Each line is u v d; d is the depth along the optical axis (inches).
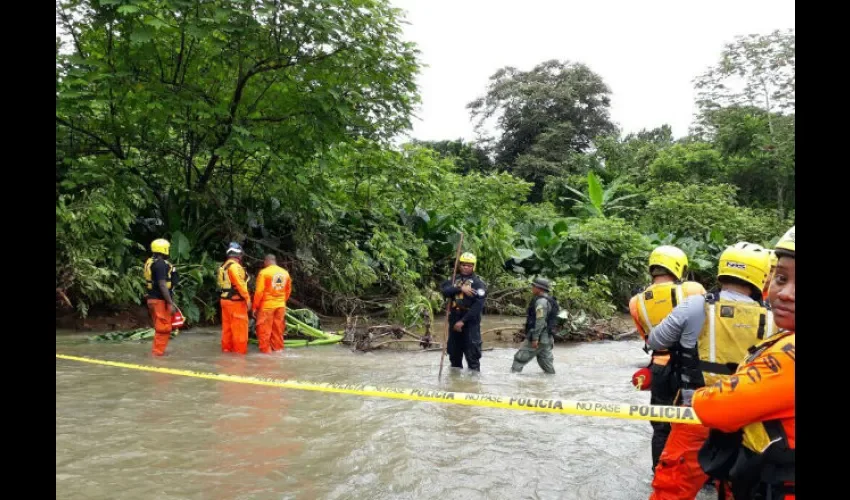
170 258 478.3
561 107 1712.6
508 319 609.6
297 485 171.9
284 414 242.1
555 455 202.2
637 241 725.9
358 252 563.5
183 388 281.4
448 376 334.0
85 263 411.2
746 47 1365.7
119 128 483.2
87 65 441.1
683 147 1346.0
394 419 238.5
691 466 144.0
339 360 380.2
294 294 562.9
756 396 92.4
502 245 661.9
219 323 512.4
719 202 1015.6
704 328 150.4
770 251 149.0
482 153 1822.1
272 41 482.0
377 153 603.2
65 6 441.7
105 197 435.5
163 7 432.1
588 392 298.0
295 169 515.8
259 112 520.7
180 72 506.9
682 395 153.3
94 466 183.0
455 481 177.0
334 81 504.1
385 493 167.5
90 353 368.8
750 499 97.4
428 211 700.0
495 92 1807.3
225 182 570.6
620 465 193.8
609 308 549.0
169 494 163.9
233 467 184.4
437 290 625.3
